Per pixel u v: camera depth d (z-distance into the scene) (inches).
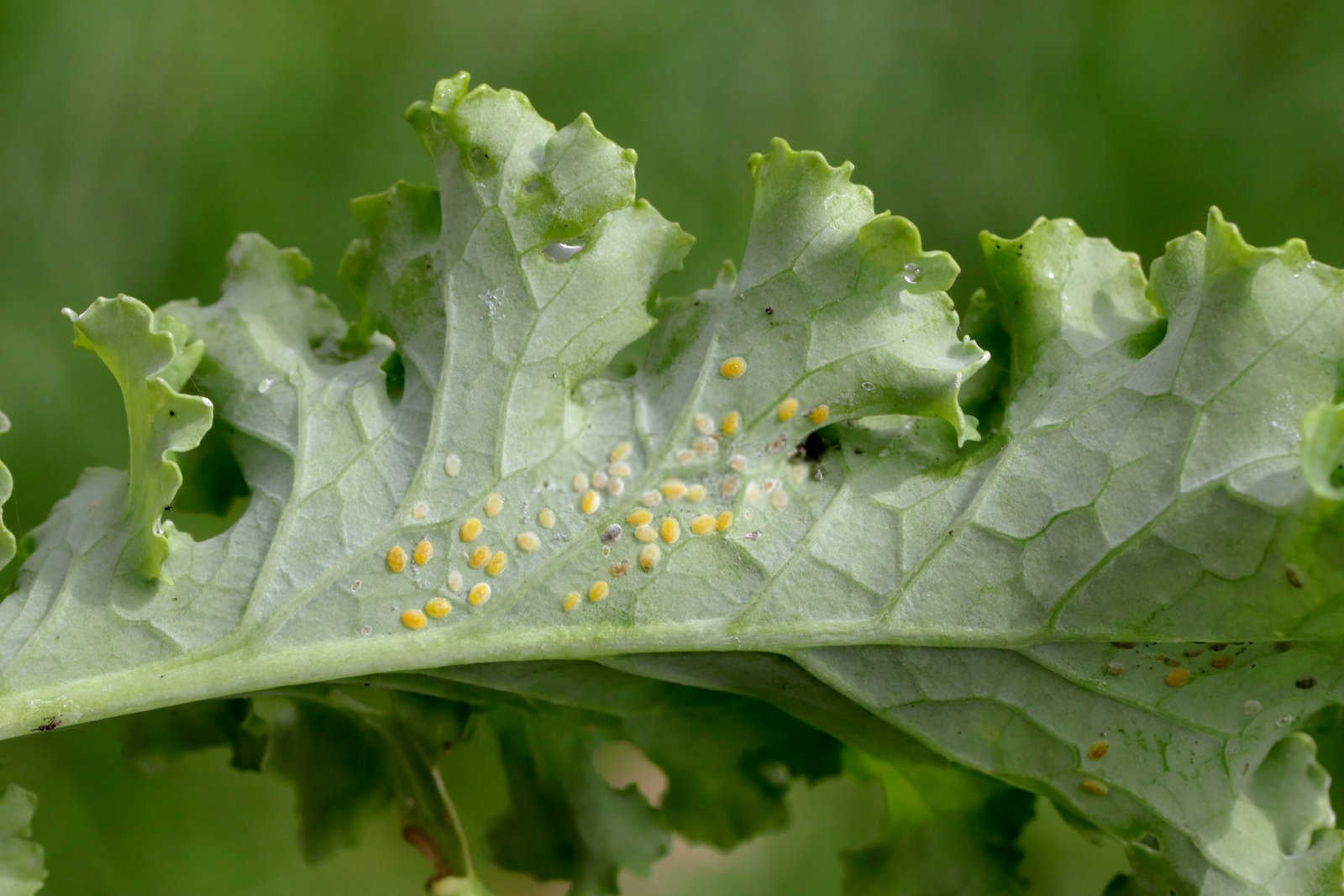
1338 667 6.2
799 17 8.2
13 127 7.6
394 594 6.3
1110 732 6.2
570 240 6.3
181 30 7.7
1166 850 6.3
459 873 6.6
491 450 6.3
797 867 8.0
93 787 7.5
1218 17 8.3
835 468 6.3
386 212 6.3
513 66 8.0
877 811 8.0
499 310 6.3
